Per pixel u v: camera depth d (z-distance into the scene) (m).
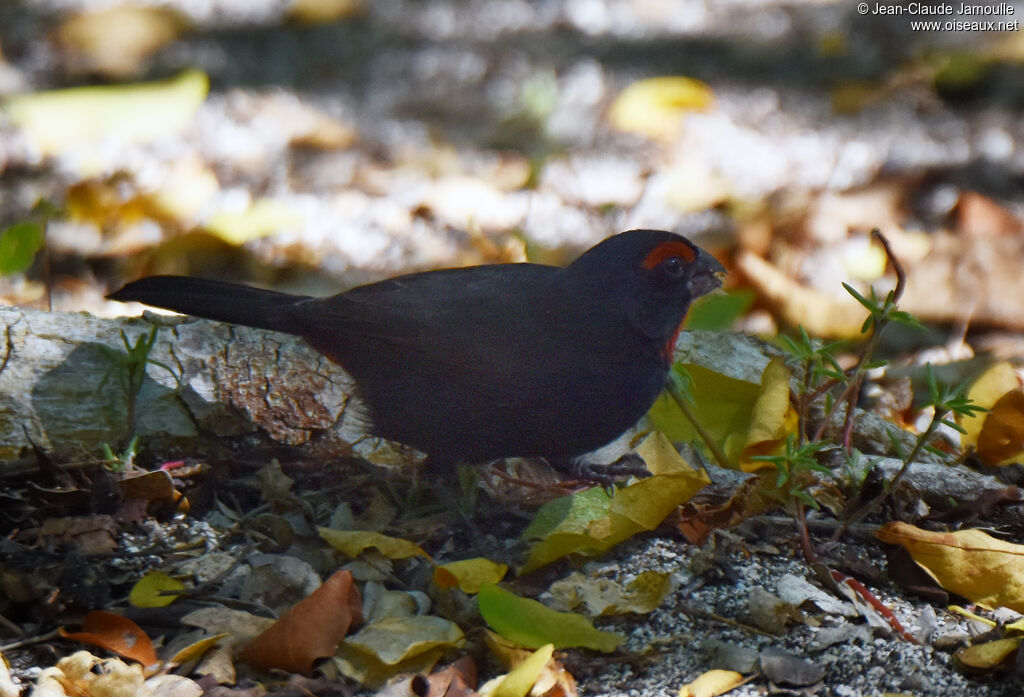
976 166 15.30
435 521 7.88
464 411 7.80
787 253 13.27
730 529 7.57
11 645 6.62
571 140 15.62
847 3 20.62
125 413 8.27
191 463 8.07
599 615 6.90
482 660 6.69
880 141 15.79
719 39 18.91
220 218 12.91
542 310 7.75
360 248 13.22
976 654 6.51
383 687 6.41
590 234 13.69
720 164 15.14
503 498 8.16
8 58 17.42
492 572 7.07
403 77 17.22
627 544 7.51
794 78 17.56
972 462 8.66
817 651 6.70
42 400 8.23
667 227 13.86
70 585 6.96
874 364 7.52
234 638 6.64
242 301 8.27
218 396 8.38
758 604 6.86
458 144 15.40
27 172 14.50
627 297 7.69
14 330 8.54
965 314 12.39
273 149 15.23
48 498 7.63
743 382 8.27
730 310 9.98
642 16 19.75
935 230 13.95
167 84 16.39
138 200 13.49
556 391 7.70
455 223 13.80
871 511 7.72
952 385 10.87
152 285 8.38
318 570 7.35
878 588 7.25
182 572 7.22
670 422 8.47
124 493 7.69
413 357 7.78
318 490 8.10
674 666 6.63
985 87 17.39
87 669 6.21
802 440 7.73
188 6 19.45
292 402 8.48
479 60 17.78
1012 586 6.87
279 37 18.47
